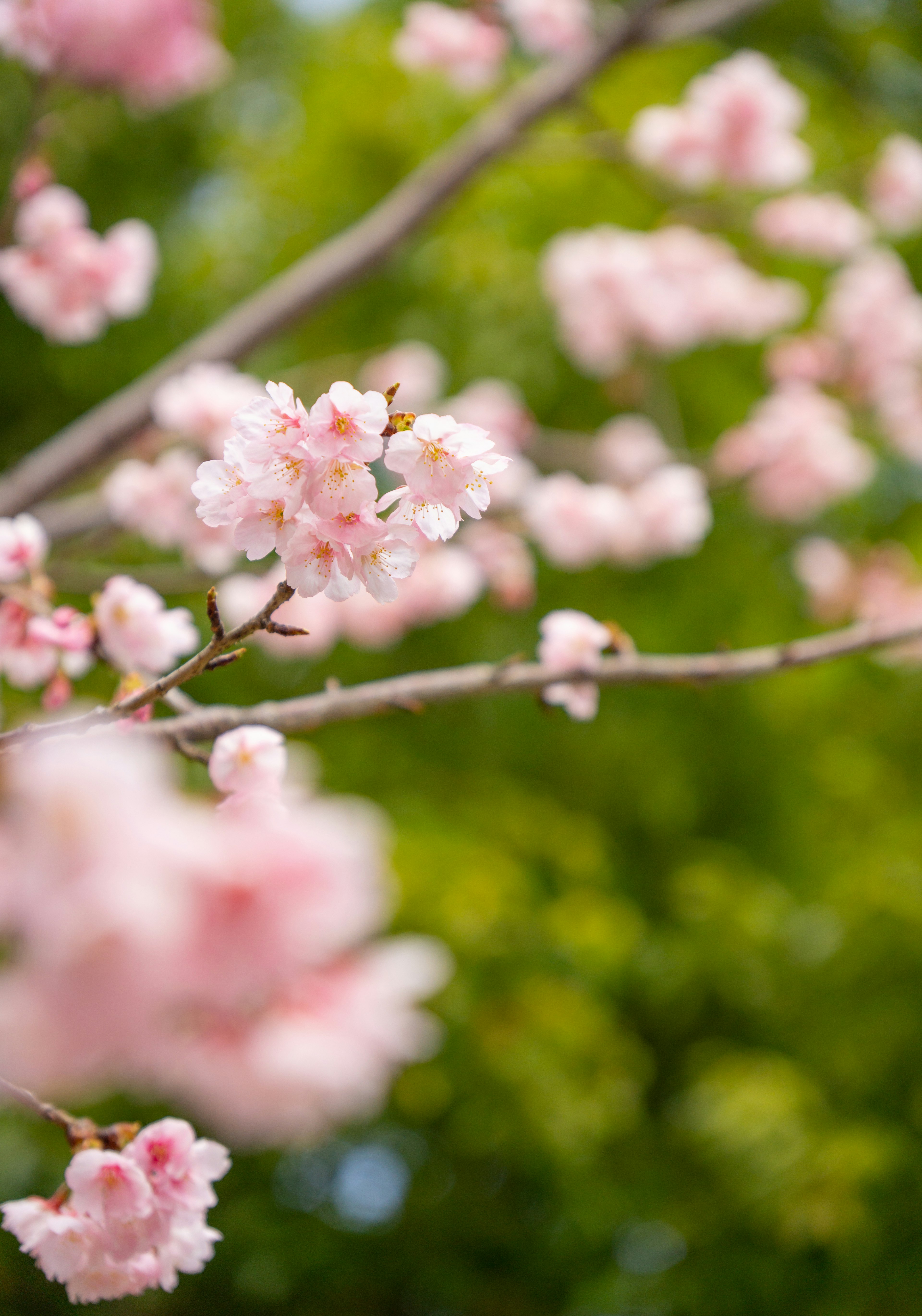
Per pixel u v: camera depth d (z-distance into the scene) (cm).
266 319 334
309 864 58
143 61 265
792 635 506
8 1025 55
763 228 441
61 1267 106
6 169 447
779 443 418
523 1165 444
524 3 368
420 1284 450
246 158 540
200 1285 458
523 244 514
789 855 493
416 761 486
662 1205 403
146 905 55
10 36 260
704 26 362
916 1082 371
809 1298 377
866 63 620
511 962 392
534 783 505
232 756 109
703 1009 475
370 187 529
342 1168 468
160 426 292
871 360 441
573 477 385
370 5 589
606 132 379
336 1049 69
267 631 93
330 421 85
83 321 297
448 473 87
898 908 383
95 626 160
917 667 441
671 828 505
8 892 55
